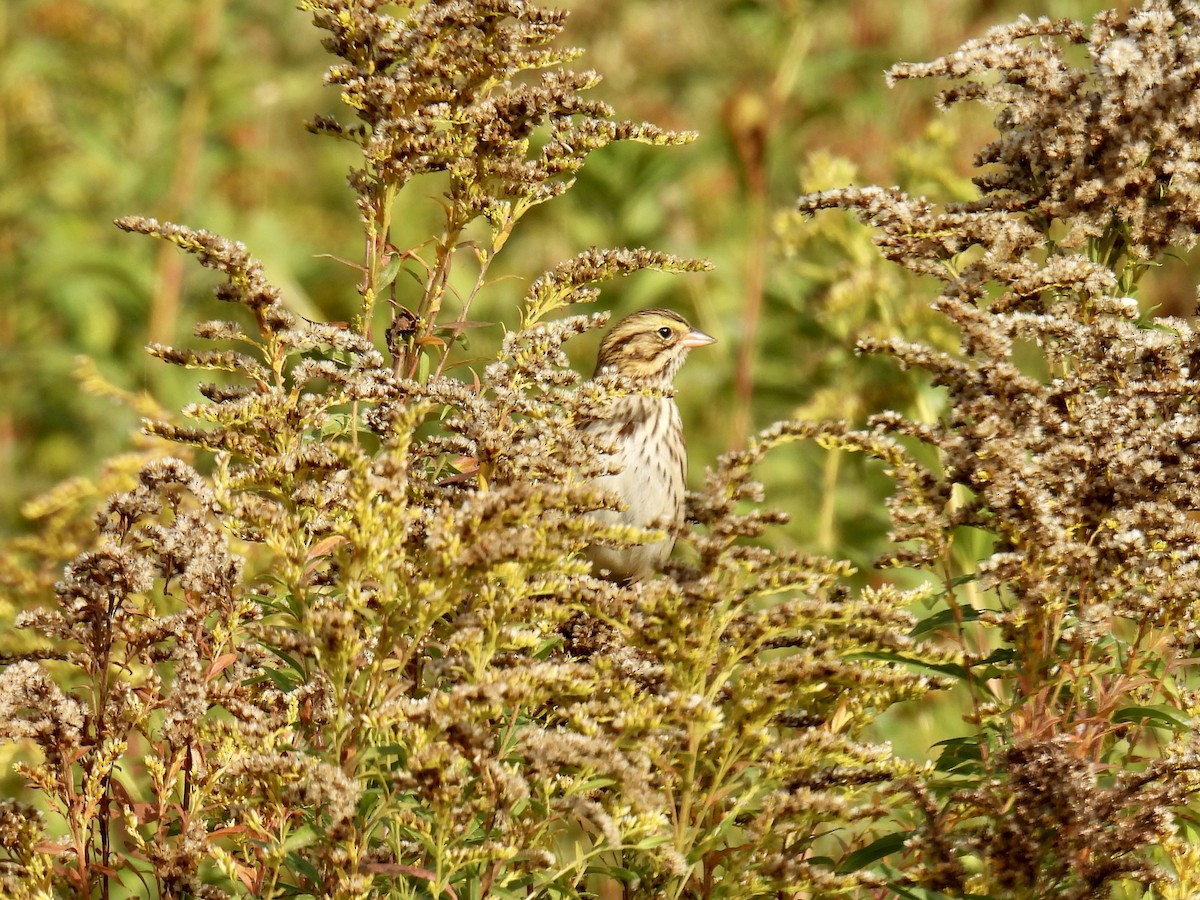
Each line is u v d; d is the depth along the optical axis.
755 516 5.99
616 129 7.61
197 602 6.50
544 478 6.71
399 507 5.77
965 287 7.20
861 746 6.08
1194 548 6.32
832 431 6.44
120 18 17.12
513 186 7.66
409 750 5.69
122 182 16.56
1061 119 7.53
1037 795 6.04
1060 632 6.59
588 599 6.09
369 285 7.70
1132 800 6.12
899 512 6.56
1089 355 6.81
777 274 14.91
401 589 5.93
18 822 6.34
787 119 15.45
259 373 6.85
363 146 7.75
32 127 17.14
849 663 6.25
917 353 6.67
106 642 6.55
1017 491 6.27
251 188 18.52
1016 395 6.48
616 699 6.06
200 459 12.31
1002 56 7.62
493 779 5.61
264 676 6.59
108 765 6.43
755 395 14.80
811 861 6.42
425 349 7.76
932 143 13.83
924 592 6.56
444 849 5.70
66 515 10.94
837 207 7.47
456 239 7.80
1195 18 7.59
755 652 6.29
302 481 6.39
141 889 7.36
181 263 16.27
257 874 6.36
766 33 15.36
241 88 17.06
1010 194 7.82
